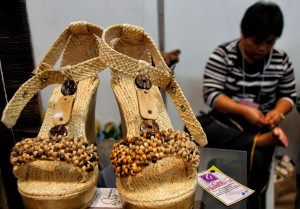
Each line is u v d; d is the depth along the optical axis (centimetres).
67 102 51
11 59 66
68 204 42
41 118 71
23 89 49
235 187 58
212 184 59
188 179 45
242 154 70
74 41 59
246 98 100
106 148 70
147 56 59
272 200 99
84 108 54
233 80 99
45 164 46
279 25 86
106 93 106
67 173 45
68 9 92
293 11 100
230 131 89
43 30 91
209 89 99
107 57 49
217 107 96
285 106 99
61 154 45
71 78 51
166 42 109
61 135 49
